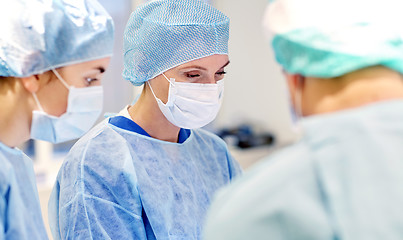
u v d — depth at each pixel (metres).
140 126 1.44
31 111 1.00
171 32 1.33
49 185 2.80
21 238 0.96
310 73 0.69
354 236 0.57
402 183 0.57
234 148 3.55
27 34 0.97
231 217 0.66
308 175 0.64
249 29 3.81
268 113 3.81
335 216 0.59
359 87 0.66
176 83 1.36
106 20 1.10
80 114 1.07
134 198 1.31
